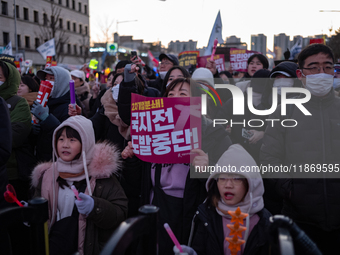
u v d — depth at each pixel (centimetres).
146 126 223
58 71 360
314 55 214
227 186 194
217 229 199
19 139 300
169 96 239
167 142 218
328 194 203
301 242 120
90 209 197
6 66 305
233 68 732
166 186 232
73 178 221
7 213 135
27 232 273
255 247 190
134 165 268
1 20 3844
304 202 207
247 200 196
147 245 130
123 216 218
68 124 217
